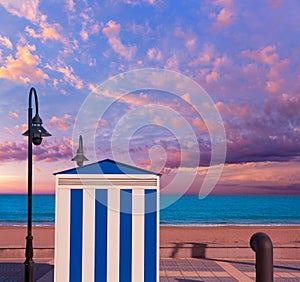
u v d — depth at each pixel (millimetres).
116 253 6941
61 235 6938
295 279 10422
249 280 10219
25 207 61156
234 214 59312
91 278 6922
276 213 60625
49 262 12562
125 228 6945
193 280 10203
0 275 10812
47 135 10000
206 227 40375
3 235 31078
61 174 6973
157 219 6965
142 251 6938
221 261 12812
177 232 33219
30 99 9305
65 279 6914
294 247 13297
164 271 11250
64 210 6957
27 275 8680
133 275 6926
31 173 8922
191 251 13375
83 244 6938
